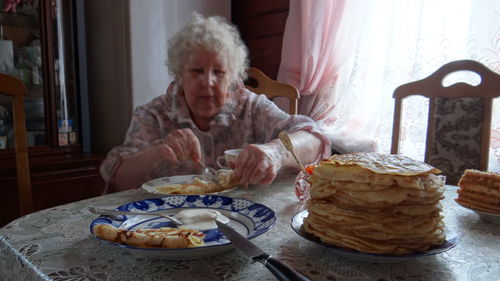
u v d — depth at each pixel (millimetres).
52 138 2086
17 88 1084
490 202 685
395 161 546
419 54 1625
